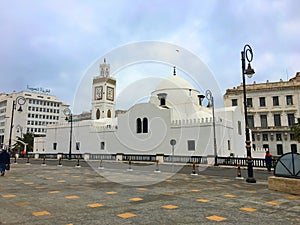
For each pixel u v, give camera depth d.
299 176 9.60
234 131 34.56
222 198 8.50
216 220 5.76
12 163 28.12
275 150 50.66
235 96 57.09
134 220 5.66
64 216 5.93
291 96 52.03
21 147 63.72
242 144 37.16
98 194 8.95
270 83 54.56
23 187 10.47
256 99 55.00
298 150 48.56
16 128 74.94
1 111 86.88
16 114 82.69
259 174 17.91
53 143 47.81
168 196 8.73
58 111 94.00
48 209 6.62
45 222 5.41
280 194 9.39
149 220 5.68
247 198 8.54
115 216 5.99
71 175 15.52
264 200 8.20
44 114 89.81
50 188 10.27
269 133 51.53
